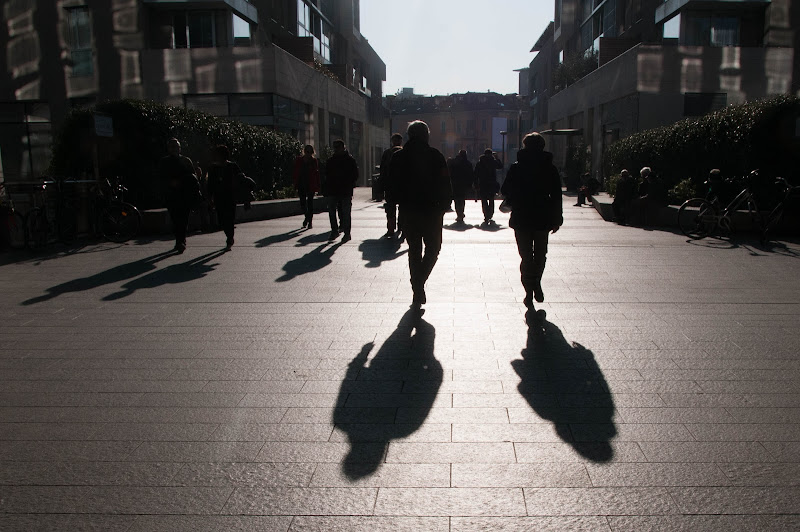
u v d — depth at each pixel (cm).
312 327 584
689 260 948
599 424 369
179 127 1455
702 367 465
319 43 3800
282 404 405
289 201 1783
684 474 311
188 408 400
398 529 268
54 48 2472
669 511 280
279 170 2008
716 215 1206
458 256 984
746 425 366
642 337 544
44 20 2466
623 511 280
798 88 2430
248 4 2669
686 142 1541
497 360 486
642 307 652
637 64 2386
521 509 282
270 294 724
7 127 2534
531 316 608
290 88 2633
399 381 443
